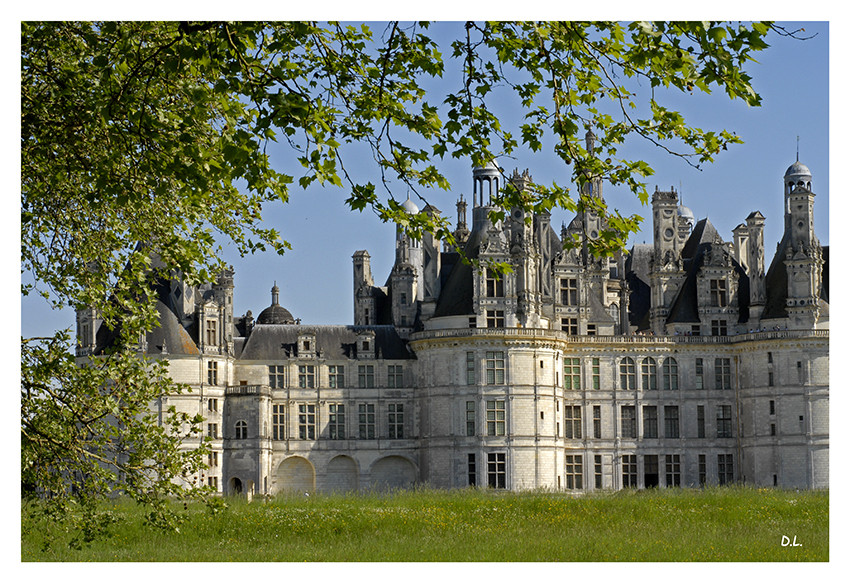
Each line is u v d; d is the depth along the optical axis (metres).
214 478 110.69
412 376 118.12
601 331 120.25
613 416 116.81
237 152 28.48
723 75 26.73
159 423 108.19
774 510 75.31
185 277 39.84
